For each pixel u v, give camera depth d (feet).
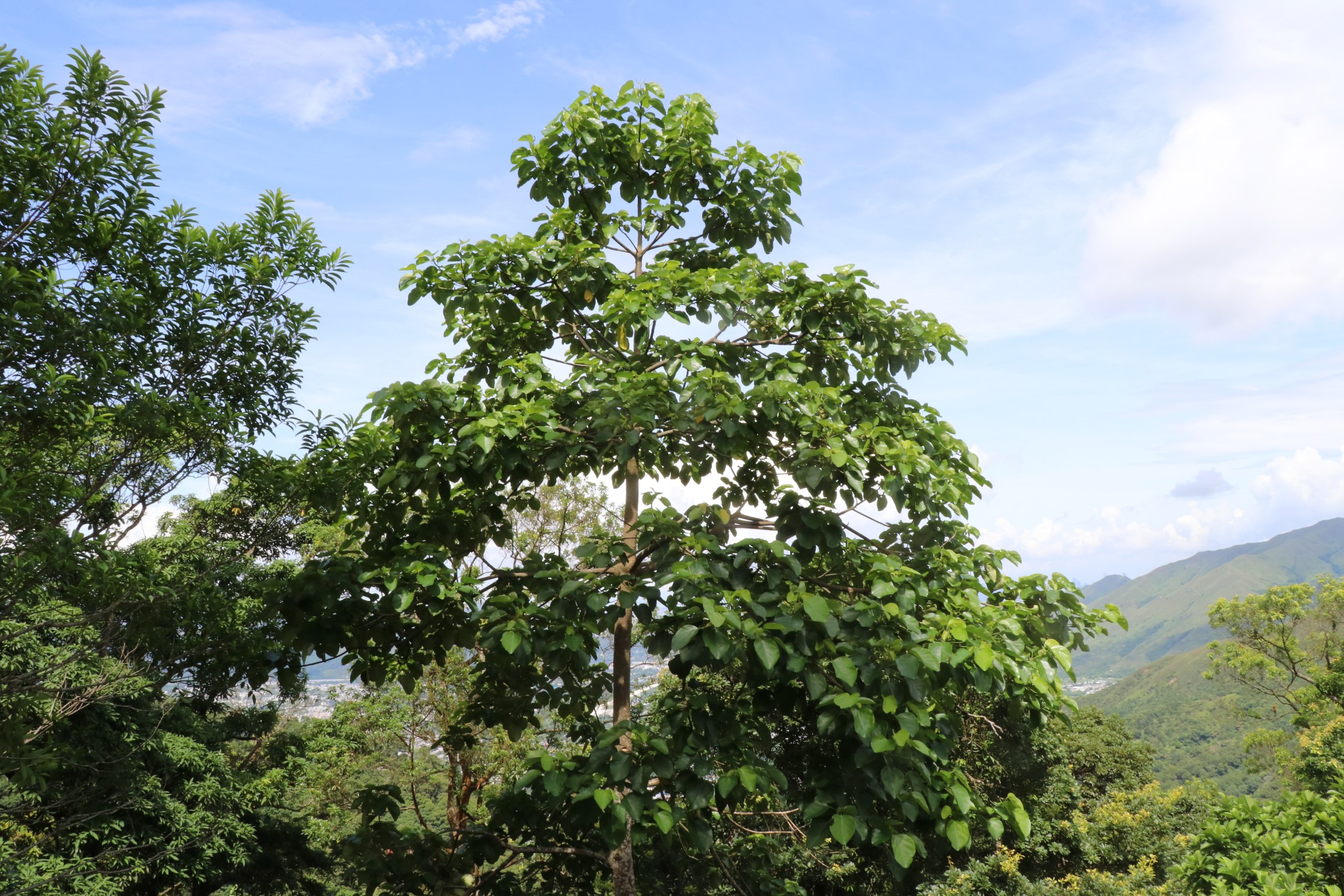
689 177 24.91
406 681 22.82
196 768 50.80
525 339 25.16
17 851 35.78
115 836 43.68
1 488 20.56
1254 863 21.53
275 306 29.66
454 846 21.89
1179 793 63.87
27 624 31.78
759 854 28.30
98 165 25.48
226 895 49.88
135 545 29.40
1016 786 65.57
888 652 17.01
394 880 21.17
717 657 16.47
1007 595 21.85
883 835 16.25
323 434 30.27
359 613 19.83
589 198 24.59
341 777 57.36
